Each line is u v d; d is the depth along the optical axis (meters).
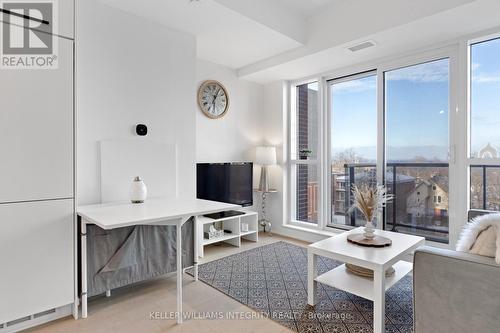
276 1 2.90
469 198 2.76
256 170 4.45
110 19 2.47
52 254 1.93
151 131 2.74
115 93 2.51
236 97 4.16
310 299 2.17
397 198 3.27
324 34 3.06
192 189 3.05
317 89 4.06
